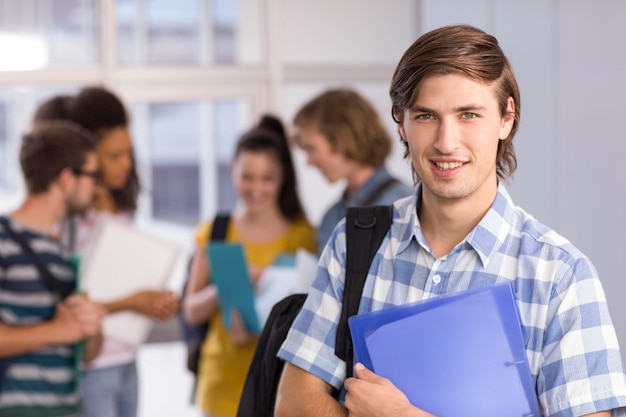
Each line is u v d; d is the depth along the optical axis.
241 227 3.70
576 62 4.55
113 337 3.44
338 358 1.75
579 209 4.59
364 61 5.43
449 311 1.61
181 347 6.90
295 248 3.67
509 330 1.59
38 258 2.95
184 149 5.27
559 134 4.67
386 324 1.63
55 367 2.96
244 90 5.30
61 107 3.68
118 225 3.54
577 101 4.56
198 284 3.67
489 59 1.59
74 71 5.04
